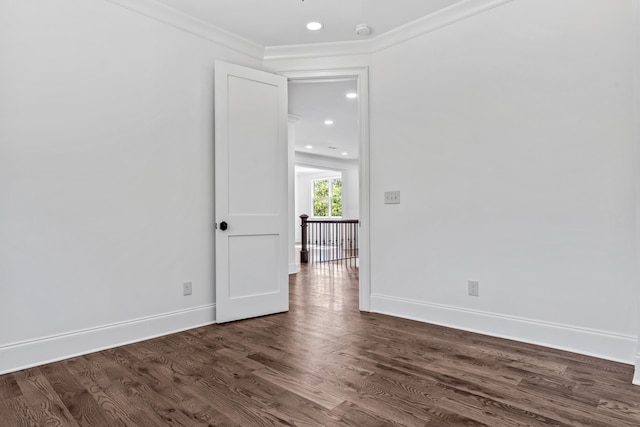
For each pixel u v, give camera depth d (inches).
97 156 99.8
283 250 137.6
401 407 68.0
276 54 142.7
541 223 99.8
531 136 101.3
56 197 92.9
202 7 113.3
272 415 65.7
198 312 121.0
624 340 87.7
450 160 117.6
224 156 123.6
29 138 89.0
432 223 121.8
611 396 71.4
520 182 103.4
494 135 108.3
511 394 72.6
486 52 109.7
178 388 76.3
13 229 86.8
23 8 88.6
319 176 546.9
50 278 91.8
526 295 102.5
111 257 102.1
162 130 113.1
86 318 97.3
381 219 135.0
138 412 67.1
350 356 93.0
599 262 91.0
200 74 123.1
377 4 112.3
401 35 128.2
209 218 124.9
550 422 62.5
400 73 129.9
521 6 103.0
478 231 111.6
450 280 117.7
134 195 106.8
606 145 90.0
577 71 94.0
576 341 94.3
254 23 123.4
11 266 86.4
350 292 171.6
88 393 74.5
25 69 88.7
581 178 93.6
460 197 115.4
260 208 132.3
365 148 137.9
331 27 126.5
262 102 133.4
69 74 95.3
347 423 62.9
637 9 78.0
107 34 102.0
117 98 103.7
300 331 113.9
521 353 94.0
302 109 227.5
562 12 96.3
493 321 108.4
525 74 102.3
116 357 93.5
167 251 114.0
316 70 141.5
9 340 85.7
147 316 109.0
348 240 343.9
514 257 104.6
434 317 121.2
